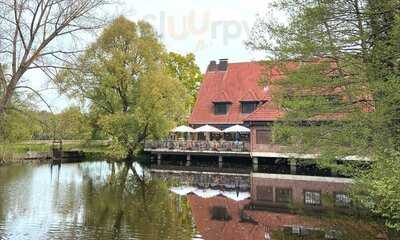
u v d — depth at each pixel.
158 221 14.69
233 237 12.77
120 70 35.62
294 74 12.32
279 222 14.89
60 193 20.25
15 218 14.70
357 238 12.50
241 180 26.25
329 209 17.16
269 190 22.23
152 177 27.83
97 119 37.72
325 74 12.15
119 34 35.81
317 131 12.12
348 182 24.03
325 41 11.53
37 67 11.50
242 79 42.69
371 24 10.78
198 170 31.52
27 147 38.47
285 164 31.66
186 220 14.95
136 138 37.38
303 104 12.10
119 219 14.86
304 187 22.86
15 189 21.14
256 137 31.53
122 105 37.62
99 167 33.44
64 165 34.41
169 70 47.09
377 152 10.55
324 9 11.24
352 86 11.42
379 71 10.67
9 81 11.63
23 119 12.69
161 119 36.28
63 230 13.17
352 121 11.26
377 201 11.85
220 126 39.59
